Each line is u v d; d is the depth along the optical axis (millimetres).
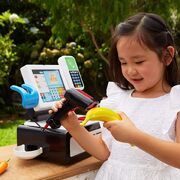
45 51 4680
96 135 1182
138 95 1137
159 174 1012
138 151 1047
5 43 4457
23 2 5465
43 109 1237
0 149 1288
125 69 1006
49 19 3947
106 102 1175
